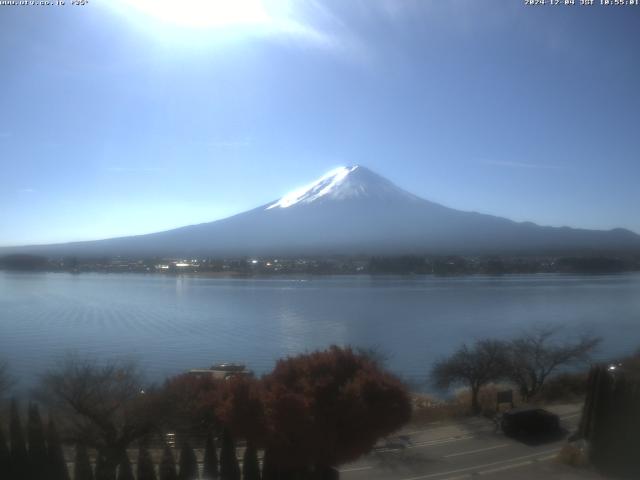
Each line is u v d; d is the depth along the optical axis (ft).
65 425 49.60
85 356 109.09
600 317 189.16
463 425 70.79
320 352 47.75
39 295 260.21
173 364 112.06
